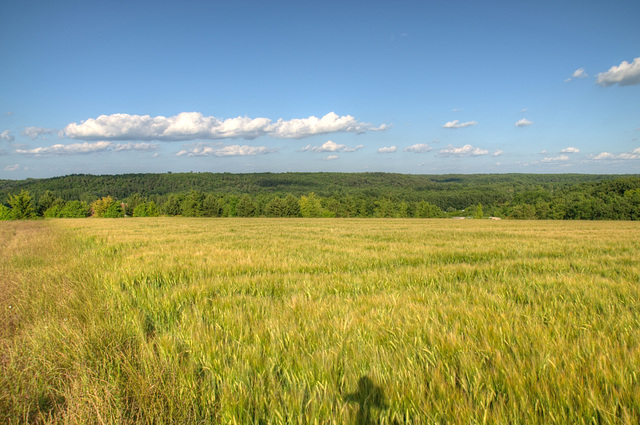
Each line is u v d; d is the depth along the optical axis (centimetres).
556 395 218
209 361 285
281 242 1445
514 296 496
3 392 248
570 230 2489
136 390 241
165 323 409
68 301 457
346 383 244
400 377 243
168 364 277
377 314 384
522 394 220
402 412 219
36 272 670
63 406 244
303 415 214
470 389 233
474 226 3275
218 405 238
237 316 382
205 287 541
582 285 527
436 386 235
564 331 326
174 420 221
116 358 287
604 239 1587
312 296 500
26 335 346
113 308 430
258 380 253
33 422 229
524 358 262
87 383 249
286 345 312
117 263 784
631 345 284
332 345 305
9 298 506
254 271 735
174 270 699
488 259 930
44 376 278
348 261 866
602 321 352
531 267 752
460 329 338
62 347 315
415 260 900
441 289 555
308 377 255
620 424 195
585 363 259
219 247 1210
